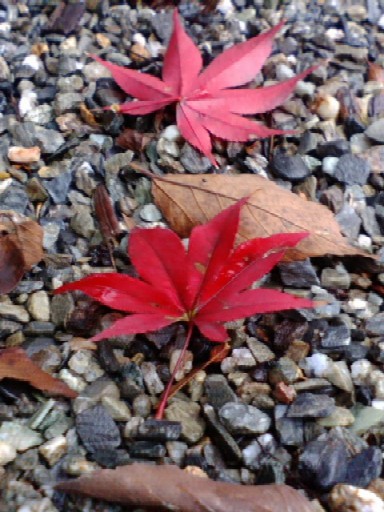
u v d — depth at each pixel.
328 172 0.23
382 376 0.19
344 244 0.20
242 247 0.18
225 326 0.19
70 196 0.23
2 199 0.22
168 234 0.17
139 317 0.18
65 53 0.27
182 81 0.23
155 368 0.19
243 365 0.19
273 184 0.21
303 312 0.20
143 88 0.24
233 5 0.31
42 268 0.21
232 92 0.23
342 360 0.19
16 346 0.19
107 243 0.21
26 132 0.24
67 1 0.30
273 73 0.27
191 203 0.21
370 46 0.29
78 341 0.19
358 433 0.18
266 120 0.25
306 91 0.26
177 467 0.16
